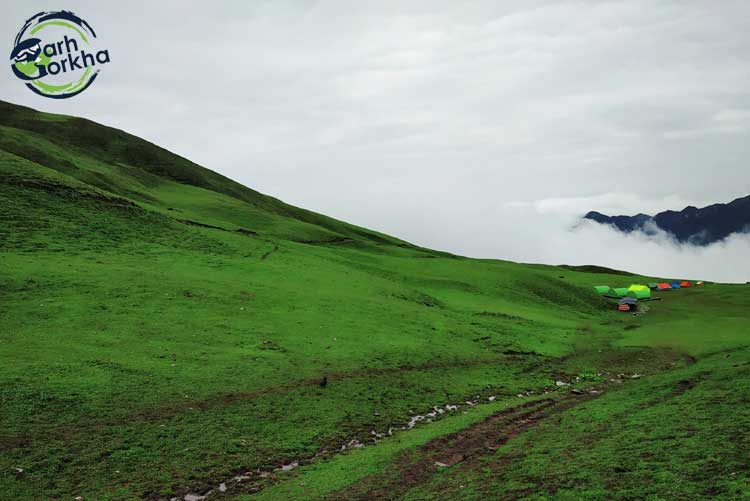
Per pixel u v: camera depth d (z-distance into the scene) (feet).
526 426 105.29
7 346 120.88
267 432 100.89
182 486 79.82
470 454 88.07
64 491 75.31
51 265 181.57
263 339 152.56
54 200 246.88
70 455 84.64
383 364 150.00
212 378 121.70
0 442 84.99
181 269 209.87
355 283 247.29
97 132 640.99
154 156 639.35
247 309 176.24
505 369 164.76
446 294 293.43
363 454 92.27
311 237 464.24
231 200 531.91
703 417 82.89
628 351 198.90
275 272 237.04
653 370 169.58
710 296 386.93
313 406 115.65
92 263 194.49
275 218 498.28
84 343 128.98
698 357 181.88
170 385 114.62
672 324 261.65
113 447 88.43
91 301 156.76
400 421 114.93
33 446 85.46
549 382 154.61
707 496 53.93
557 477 66.85
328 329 172.04
